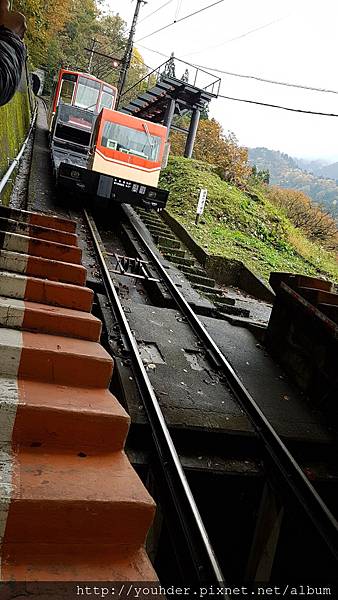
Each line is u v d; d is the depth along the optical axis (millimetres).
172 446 3578
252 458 4332
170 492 3252
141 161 11461
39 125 24641
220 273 10961
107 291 6773
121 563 1858
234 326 7562
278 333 6613
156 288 8094
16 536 1749
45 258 4008
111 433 2279
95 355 2676
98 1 47594
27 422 2131
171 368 5320
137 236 10875
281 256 13789
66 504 1801
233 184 19125
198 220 13852
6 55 1853
